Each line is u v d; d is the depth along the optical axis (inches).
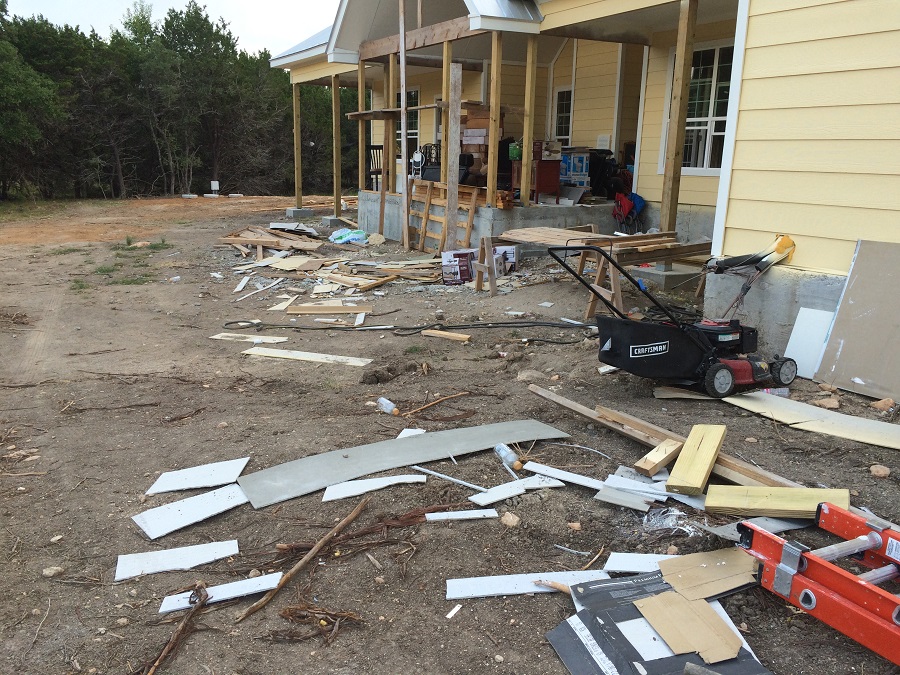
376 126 826.2
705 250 331.9
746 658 100.4
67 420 208.1
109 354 287.0
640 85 513.7
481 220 446.9
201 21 1370.6
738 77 242.7
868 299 212.4
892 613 94.2
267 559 133.5
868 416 194.7
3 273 471.8
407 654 107.0
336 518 146.8
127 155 1300.4
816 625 108.6
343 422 201.8
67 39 1188.5
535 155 473.4
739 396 209.5
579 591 116.3
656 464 155.6
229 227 719.1
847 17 209.8
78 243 609.0
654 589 115.7
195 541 140.7
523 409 209.0
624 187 509.7
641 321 205.2
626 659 99.7
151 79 1269.7
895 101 202.8
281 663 105.9
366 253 524.1
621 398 216.5
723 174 253.0
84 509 153.1
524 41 581.3
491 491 154.3
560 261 206.4
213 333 323.6
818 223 228.1
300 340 307.7
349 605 119.4
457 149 453.4
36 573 129.6
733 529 130.0
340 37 579.5
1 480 167.2
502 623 112.9
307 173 1635.1
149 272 473.7
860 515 124.8
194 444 186.9
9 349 293.3
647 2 356.8
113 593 123.7
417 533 140.1
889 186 208.1
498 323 317.4
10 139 991.0
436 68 668.7
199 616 117.2
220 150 1455.5
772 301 241.3
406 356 277.7
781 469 161.9
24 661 106.5
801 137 227.8
